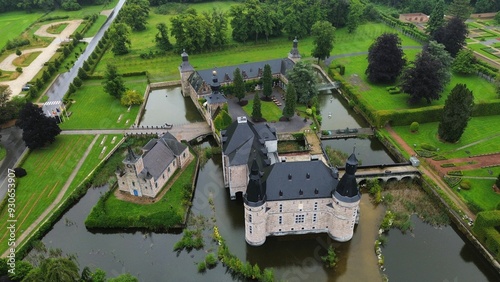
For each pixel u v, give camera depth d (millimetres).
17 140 132125
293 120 139500
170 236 96438
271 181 87000
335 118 149000
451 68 172750
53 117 131250
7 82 172875
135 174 100688
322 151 121375
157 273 86438
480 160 116625
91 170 115812
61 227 99062
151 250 92500
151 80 176250
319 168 88188
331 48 181625
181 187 108688
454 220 97750
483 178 108625
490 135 129125
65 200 103750
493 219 88250
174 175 113812
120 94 155375
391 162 122625
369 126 141750
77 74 177750
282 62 164250
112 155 123000
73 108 151125
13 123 142375
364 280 82812
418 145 124875
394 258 88562
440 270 86312
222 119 127250
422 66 140125
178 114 152125
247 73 160750
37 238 93500
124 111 148750
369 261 87188
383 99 154125
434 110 135875
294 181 87125
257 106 134500
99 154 122875
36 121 122250
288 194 86562
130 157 99312
